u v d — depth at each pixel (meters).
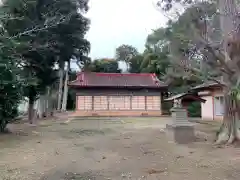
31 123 18.59
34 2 13.41
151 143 9.34
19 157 7.12
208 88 20.78
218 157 6.85
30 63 16.30
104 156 7.23
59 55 20.36
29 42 13.55
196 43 8.02
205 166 5.93
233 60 8.44
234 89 8.48
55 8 15.62
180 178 5.06
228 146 8.40
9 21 12.75
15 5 12.27
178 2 8.19
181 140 9.45
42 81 19.06
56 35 17.55
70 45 20.83
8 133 12.47
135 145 8.98
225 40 8.33
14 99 12.44
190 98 10.06
